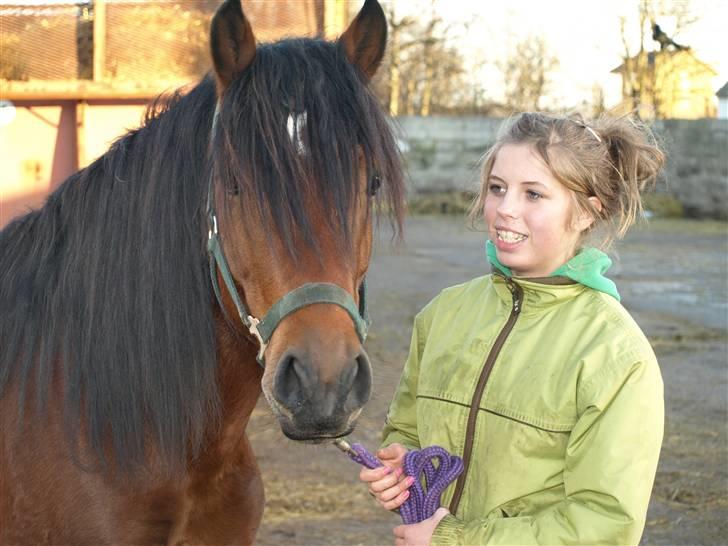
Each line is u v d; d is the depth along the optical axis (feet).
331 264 5.22
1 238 6.97
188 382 5.89
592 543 4.88
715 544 10.62
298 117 5.32
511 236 5.46
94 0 15.88
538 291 5.49
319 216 5.23
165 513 6.13
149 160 6.04
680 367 19.67
